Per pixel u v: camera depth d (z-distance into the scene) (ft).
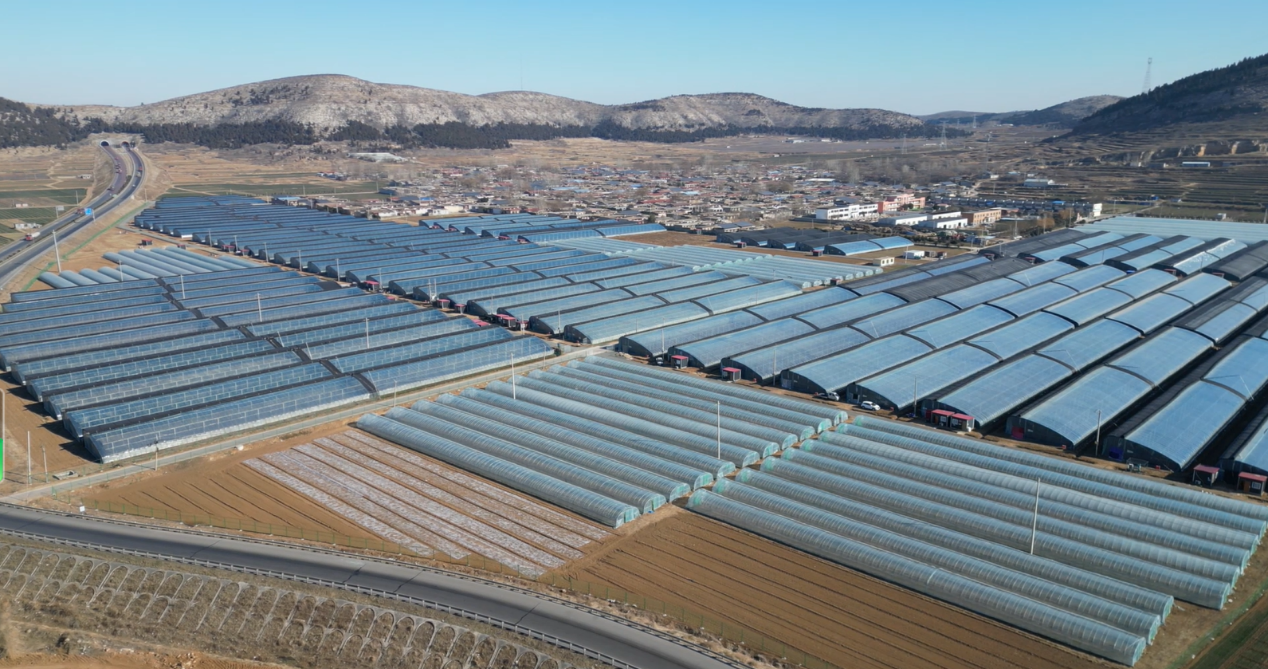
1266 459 241.35
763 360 349.00
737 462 255.91
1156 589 185.78
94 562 195.52
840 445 265.75
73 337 372.99
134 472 254.27
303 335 382.83
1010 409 298.15
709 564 199.82
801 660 161.38
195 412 282.36
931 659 162.40
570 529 218.38
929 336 375.66
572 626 170.50
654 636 167.22
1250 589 186.39
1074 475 239.50
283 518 223.71
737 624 173.88
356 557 199.31
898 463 249.55
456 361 352.49
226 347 358.43
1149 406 281.54
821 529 211.82
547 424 283.79
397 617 173.88
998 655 163.94
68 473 250.78
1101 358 352.49
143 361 337.72
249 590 184.24
